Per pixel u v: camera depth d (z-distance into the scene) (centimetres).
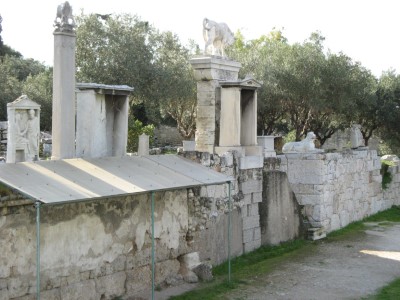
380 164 3025
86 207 1313
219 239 1744
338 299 1443
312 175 2308
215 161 1736
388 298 1448
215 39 2069
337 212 2477
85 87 1517
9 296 1161
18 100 2359
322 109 4556
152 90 3975
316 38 4678
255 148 2011
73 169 1273
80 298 1302
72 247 1284
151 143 3788
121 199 1397
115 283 1388
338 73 4472
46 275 1230
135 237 1438
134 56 3878
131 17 4009
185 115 4734
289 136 5209
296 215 2169
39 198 1043
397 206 3206
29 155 2400
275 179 2053
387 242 2202
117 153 1599
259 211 1986
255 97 2033
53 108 1459
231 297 1436
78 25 3841
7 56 6341
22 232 1184
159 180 1359
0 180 1088
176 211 1564
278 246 2039
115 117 1608
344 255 1958
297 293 1488
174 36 4281
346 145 5722
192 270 1587
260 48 4834
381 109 5372
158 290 1468
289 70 4419
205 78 1986
